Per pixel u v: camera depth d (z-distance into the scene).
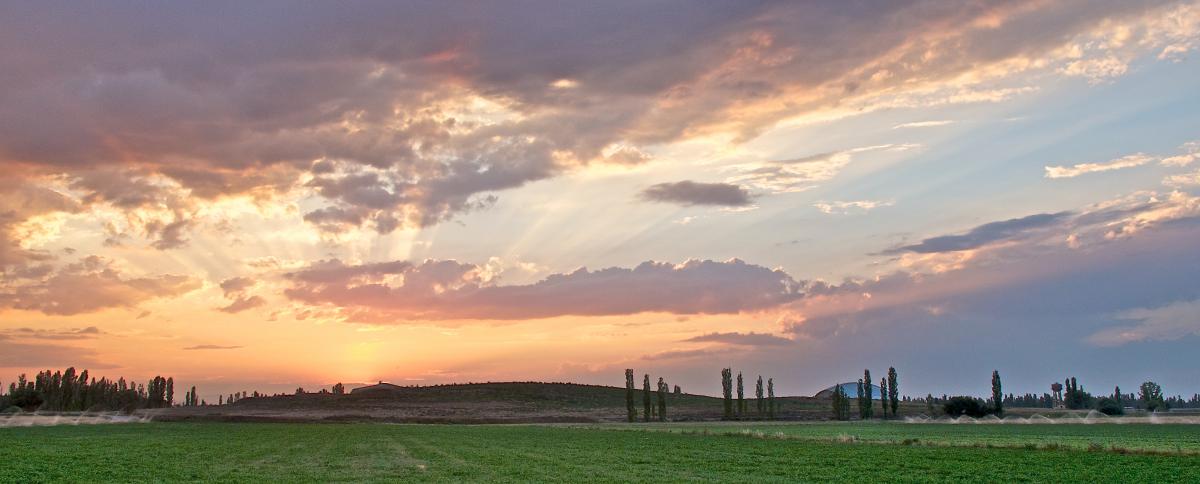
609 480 42.47
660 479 43.16
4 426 120.19
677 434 101.94
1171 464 51.50
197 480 42.22
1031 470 48.25
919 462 54.06
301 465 52.53
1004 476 45.00
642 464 53.31
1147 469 48.38
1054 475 45.44
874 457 58.59
